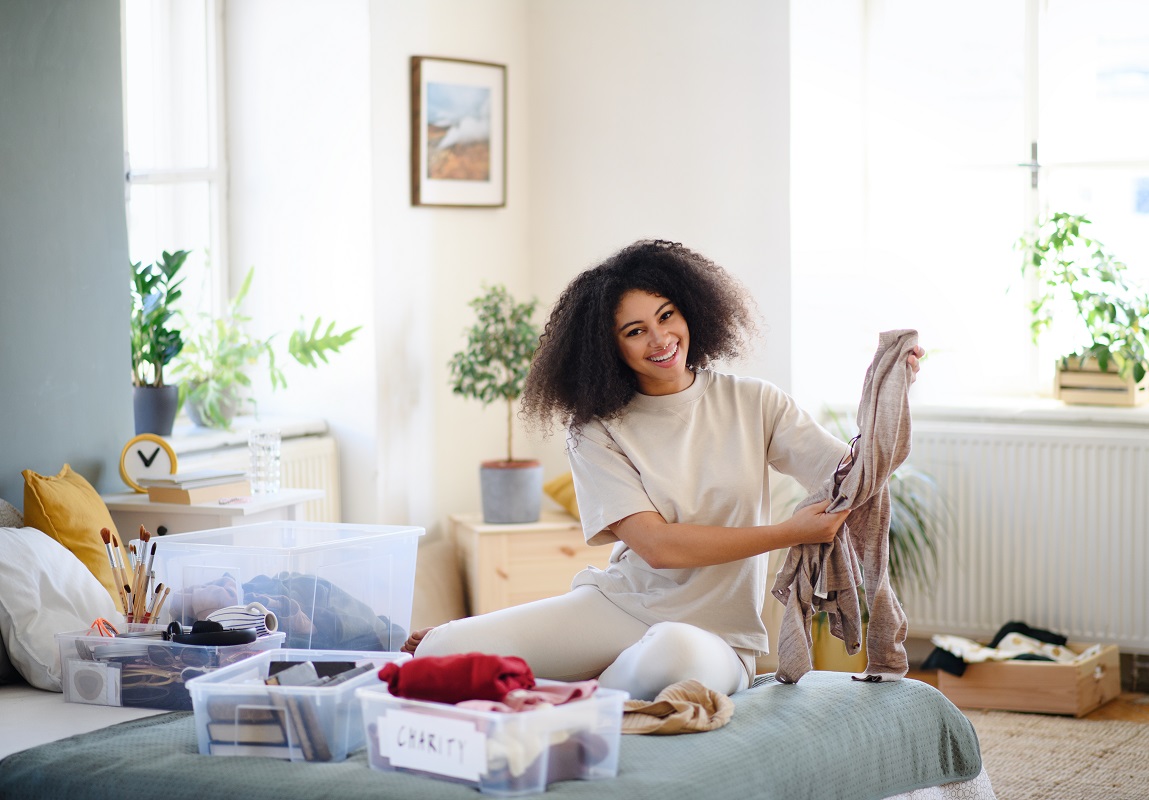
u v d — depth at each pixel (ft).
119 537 10.68
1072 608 14.05
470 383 14.39
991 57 15.44
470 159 15.21
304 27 14.43
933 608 14.62
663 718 7.22
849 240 15.80
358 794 6.22
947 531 14.47
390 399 14.60
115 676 8.23
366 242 14.29
